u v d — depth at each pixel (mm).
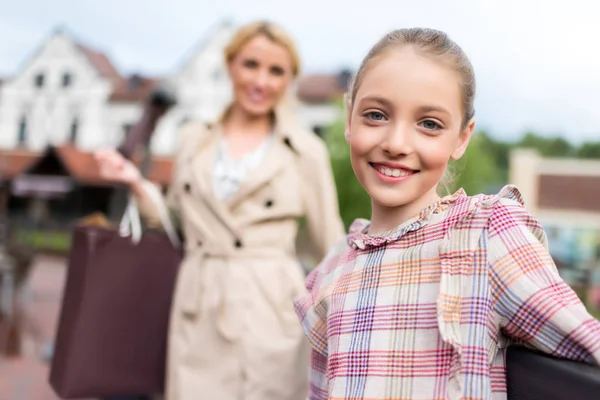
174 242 2299
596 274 11344
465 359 915
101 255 2184
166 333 2258
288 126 2168
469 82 1104
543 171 20609
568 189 20094
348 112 1271
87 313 2154
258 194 2086
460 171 1353
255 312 2016
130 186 2266
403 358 986
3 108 30141
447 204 1071
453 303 954
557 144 54656
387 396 980
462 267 969
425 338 977
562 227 19812
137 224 2252
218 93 25344
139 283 2223
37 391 4426
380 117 1097
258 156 2137
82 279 2180
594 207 19703
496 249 969
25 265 7316
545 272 948
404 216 1128
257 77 2129
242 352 1992
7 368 5020
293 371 2016
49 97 29469
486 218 982
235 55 2178
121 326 2191
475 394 899
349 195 16844
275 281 2047
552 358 893
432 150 1071
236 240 2074
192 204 2156
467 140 1178
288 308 2059
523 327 934
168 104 2580
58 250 17781
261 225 2080
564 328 889
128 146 2496
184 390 2031
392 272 1054
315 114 23859
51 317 7418
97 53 30609
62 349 2209
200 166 2152
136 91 28094
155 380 2227
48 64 29562
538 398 884
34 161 25516
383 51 1100
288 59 2158
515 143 54062
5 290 7008
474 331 925
